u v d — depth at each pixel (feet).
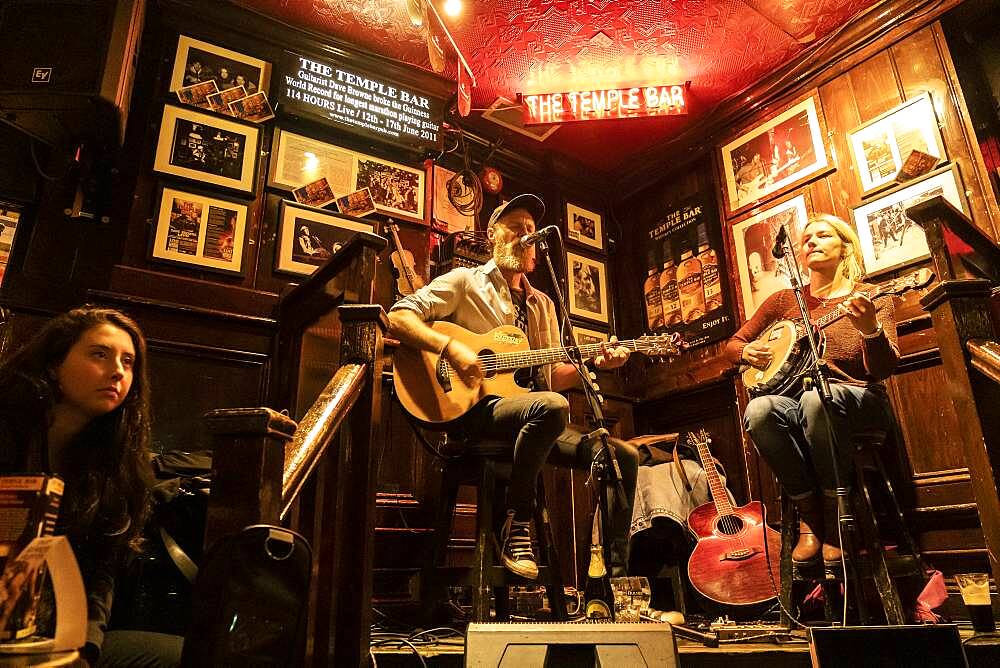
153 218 10.14
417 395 7.57
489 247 12.67
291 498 3.81
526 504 7.14
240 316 9.87
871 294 7.74
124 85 8.84
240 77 11.44
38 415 4.35
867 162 11.53
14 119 8.88
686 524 10.05
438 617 9.19
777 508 11.51
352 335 5.87
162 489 5.92
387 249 11.89
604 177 16.01
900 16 11.36
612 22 11.82
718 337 13.46
